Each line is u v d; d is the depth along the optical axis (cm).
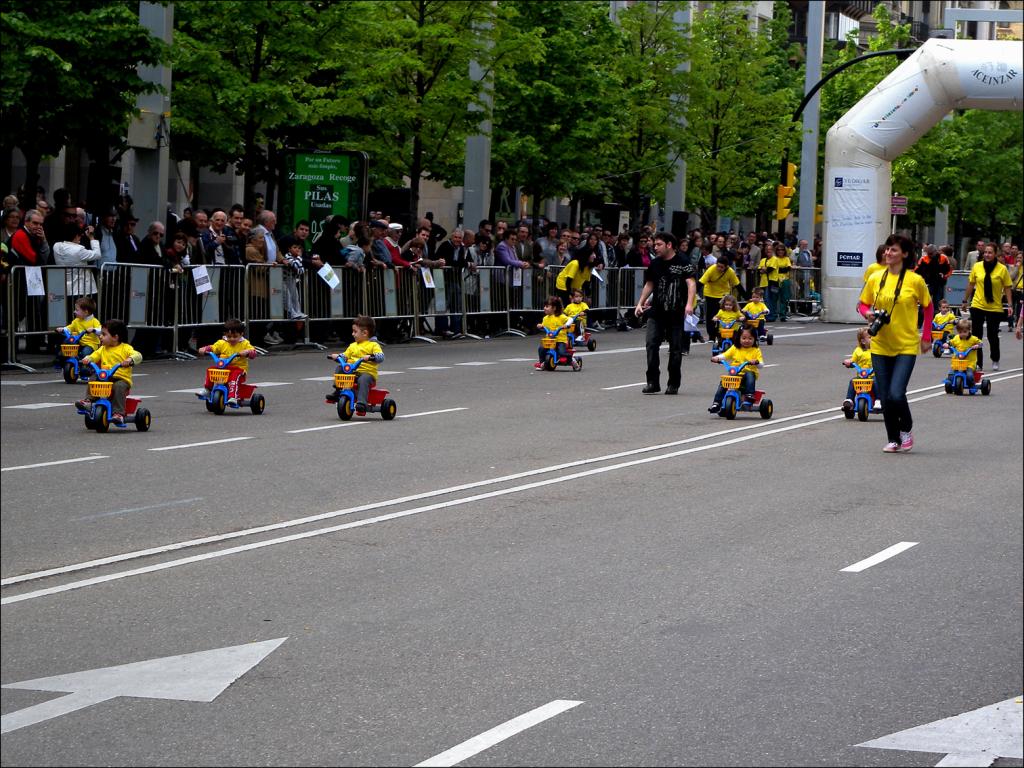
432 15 3453
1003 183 6806
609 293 3531
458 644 781
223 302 2450
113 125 2441
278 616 834
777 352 3008
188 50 2850
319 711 666
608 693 700
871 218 4134
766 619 850
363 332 1738
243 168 3791
